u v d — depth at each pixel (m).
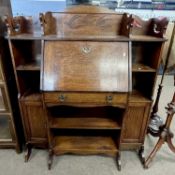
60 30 1.55
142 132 1.81
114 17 1.54
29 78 1.80
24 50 1.68
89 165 1.79
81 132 1.99
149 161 1.78
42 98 1.47
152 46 1.63
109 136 1.95
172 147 1.83
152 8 3.43
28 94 1.71
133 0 3.33
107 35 1.56
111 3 3.23
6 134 1.88
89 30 1.56
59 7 2.43
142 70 1.56
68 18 1.53
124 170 1.75
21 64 1.61
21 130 1.95
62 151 1.81
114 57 1.45
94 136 1.95
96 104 1.50
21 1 2.33
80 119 1.75
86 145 1.83
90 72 1.44
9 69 1.65
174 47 1.92
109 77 1.44
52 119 1.73
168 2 3.45
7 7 1.64
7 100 1.65
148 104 1.67
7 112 1.71
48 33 1.48
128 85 1.43
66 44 1.45
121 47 1.45
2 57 1.51
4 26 1.55
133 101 1.64
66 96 1.46
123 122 1.61
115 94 1.45
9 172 1.71
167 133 1.78
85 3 1.97
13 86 1.73
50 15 1.48
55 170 1.73
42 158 1.86
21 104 1.65
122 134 1.72
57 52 1.45
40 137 1.83
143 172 1.73
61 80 1.43
